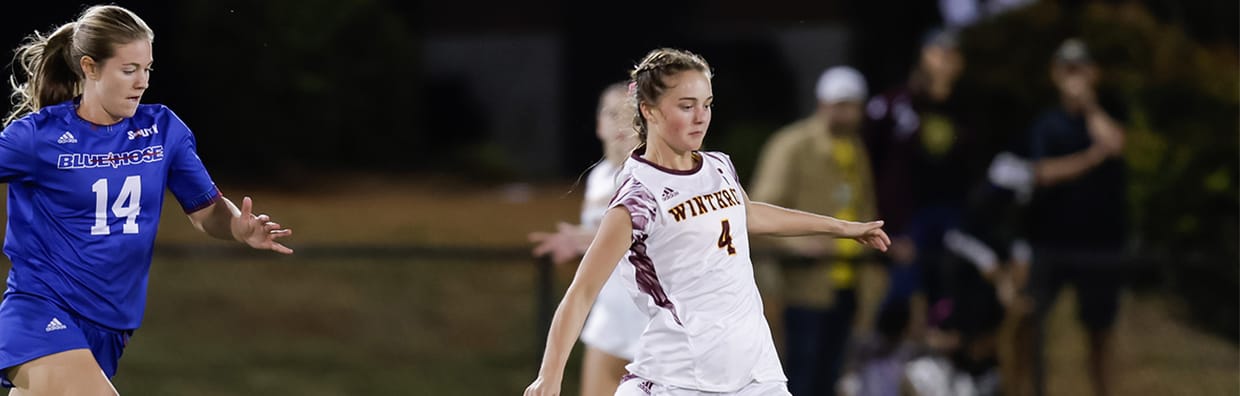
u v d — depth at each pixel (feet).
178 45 173.58
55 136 55.62
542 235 77.41
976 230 102.01
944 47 107.04
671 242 52.34
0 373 56.90
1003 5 137.39
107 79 55.21
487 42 221.25
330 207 157.58
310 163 179.52
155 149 57.52
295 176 174.70
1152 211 119.85
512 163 203.41
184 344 114.52
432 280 130.21
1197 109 121.29
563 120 219.61
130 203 56.90
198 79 173.58
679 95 52.08
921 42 206.59
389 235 142.31
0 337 56.08
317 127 178.91
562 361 49.80
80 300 56.59
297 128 177.58
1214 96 120.88
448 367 113.29
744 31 223.51
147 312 119.75
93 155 56.13
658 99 52.44
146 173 57.11
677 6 221.46
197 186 59.31
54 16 164.35
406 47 189.06
